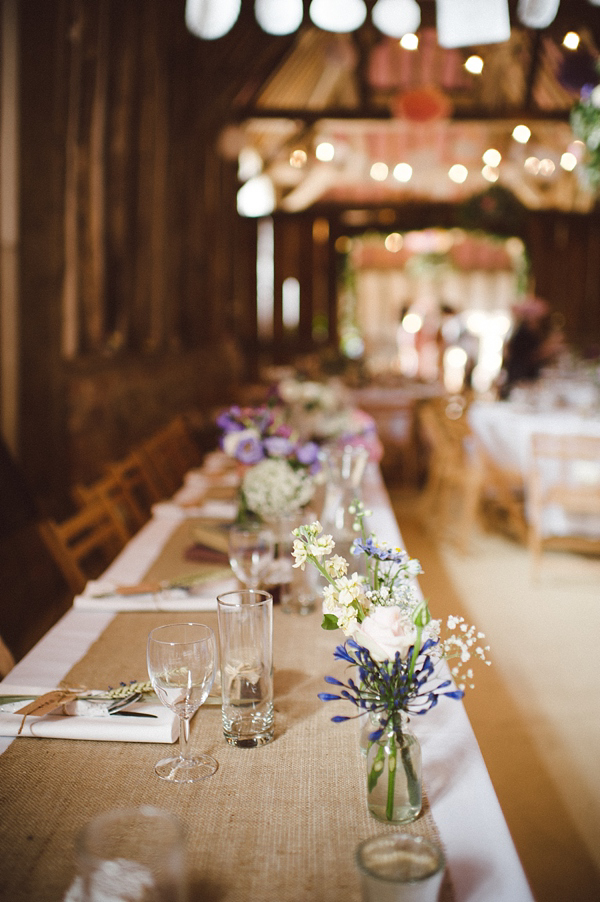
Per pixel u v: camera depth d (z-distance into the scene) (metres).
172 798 1.02
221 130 9.01
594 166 4.86
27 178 3.96
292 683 1.36
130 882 0.61
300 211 12.45
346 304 13.91
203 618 1.67
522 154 11.09
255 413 2.23
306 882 0.86
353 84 9.99
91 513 2.52
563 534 4.98
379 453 3.56
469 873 0.88
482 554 5.10
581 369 7.27
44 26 3.88
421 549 5.22
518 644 3.57
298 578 1.72
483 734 2.75
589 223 13.08
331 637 1.57
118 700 1.23
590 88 5.05
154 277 6.54
